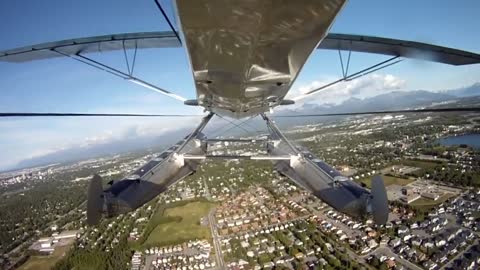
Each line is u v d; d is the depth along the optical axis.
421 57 7.67
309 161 9.66
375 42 7.00
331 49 7.86
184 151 11.30
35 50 7.37
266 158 9.63
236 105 5.07
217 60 2.64
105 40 7.11
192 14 1.81
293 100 6.67
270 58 2.55
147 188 8.51
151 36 7.22
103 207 7.02
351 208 7.28
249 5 1.68
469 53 7.26
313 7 1.72
